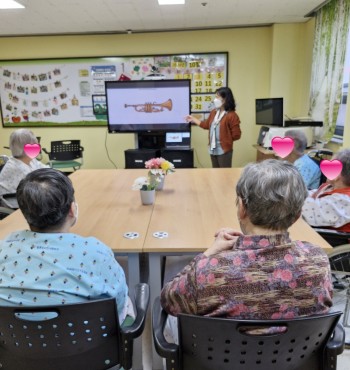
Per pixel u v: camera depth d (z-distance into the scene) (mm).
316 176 2451
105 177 2758
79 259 911
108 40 4984
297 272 783
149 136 4852
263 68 4938
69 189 974
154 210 1922
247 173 873
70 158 4703
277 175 830
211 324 759
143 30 4812
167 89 4527
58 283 879
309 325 757
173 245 1455
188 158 4594
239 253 802
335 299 2037
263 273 779
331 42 3648
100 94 5180
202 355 830
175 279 949
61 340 877
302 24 4574
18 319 840
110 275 972
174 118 4617
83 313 850
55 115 5305
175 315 941
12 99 5273
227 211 1875
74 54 5066
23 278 878
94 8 3752
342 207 1721
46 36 5012
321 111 3943
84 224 1714
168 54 4969
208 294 799
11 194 2408
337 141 3602
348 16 3283
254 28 4805
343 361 1634
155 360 1585
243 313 783
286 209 819
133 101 4598
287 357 810
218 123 4129
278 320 730
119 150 5414
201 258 890
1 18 4070
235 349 792
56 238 920
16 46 5078
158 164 2076
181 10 3914
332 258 1664
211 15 4152
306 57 4547
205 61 4957
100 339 918
